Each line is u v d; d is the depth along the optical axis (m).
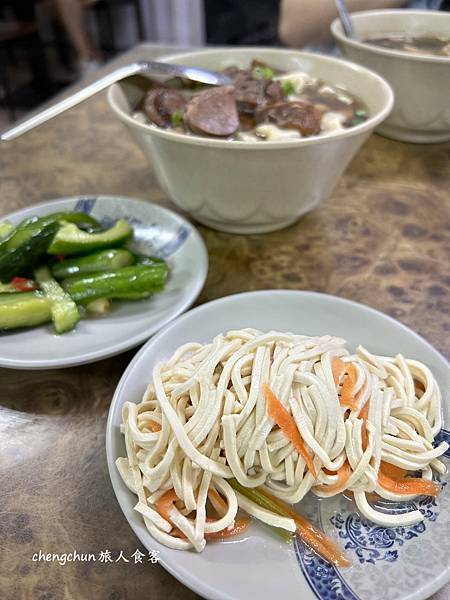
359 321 0.81
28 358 0.77
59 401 0.78
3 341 0.82
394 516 0.59
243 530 0.60
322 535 0.59
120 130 1.51
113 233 0.97
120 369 0.83
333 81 1.21
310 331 0.82
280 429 0.64
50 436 0.73
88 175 1.30
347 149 0.92
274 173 0.89
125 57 1.90
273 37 2.83
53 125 1.53
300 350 0.70
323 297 0.84
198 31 3.65
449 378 0.72
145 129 0.88
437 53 1.38
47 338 0.83
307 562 0.56
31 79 3.72
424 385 0.73
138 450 0.65
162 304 0.89
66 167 1.34
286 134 1.00
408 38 1.50
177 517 0.58
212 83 1.10
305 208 1.01
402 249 1.07
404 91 1.26
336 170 0.96
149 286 0.88
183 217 1.06
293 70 1.26
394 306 0.93
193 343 0.77
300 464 0.63
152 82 1.16
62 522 0.63
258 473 0.64
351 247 1.07
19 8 3.42
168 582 0.57
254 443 0.62
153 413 0.67
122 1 3.48
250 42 2.85
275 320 0.83
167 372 0.70
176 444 0.62
